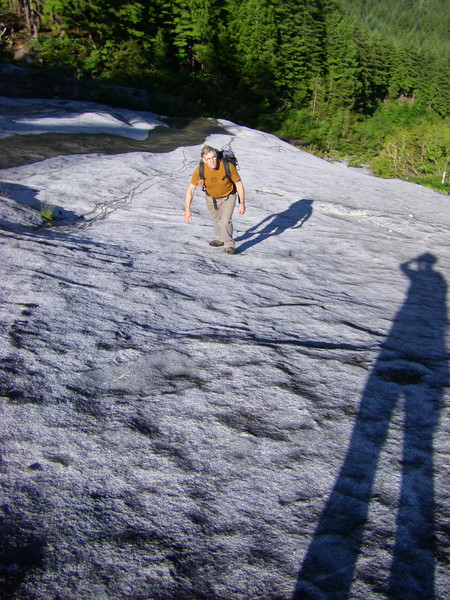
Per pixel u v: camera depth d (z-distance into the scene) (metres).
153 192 9.92
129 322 4.34
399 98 89.56
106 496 2.42
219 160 6.48
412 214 11.31
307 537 2.25
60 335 3.92
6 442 2.69
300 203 10.82
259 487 2.55
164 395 3.31
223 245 7.32
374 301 5.88
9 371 3.32
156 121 19.70
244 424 3.07
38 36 35.56
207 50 48.06
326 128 56.25
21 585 1.92
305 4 66.31
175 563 2.09
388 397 3.56
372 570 2.10
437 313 5.71
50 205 8.30
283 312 5.05
